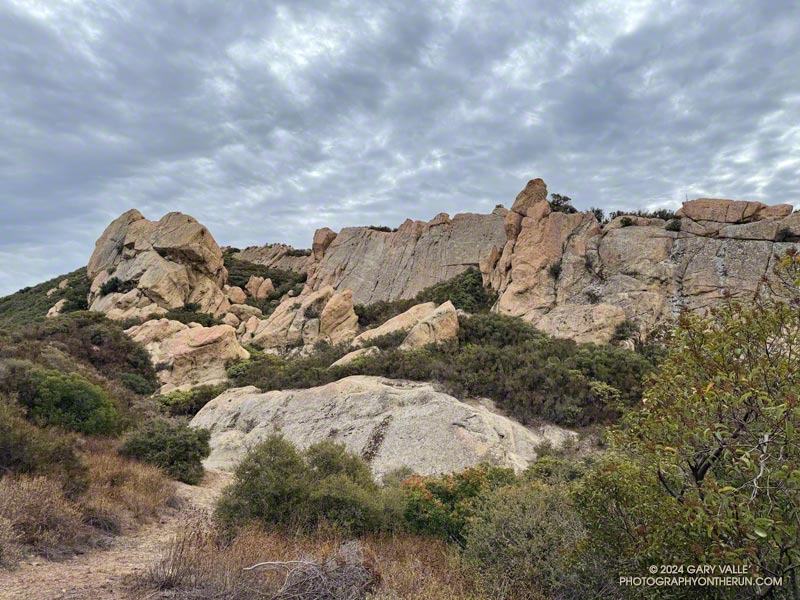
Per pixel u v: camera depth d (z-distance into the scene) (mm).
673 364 4930
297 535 8922
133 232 55156
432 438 17047
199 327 37750
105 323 40000
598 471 5609
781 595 4270
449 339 25172
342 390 21516
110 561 7875
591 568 5801
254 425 22047
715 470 4652
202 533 8758
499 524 7215
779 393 4117
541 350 23594
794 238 29031
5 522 7566
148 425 17234
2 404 11695
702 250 30422
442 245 50438
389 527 10062
